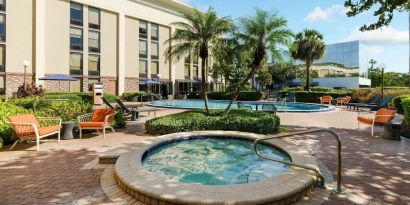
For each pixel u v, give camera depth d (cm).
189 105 2714
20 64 2488
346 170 598
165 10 3806
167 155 773
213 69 3662
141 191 429
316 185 502
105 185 505
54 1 2709
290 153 659
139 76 3544
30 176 557
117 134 1031
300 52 3141
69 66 2848
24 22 2506
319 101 2831
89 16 3016
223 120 1048
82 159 683
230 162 711
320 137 959
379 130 1119
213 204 385
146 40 3619
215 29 1396
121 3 3272
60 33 2761
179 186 441
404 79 6988
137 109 1536
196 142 897
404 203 435
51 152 749
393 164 643
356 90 2775
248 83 4981
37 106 1066
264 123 1038
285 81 5109
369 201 441
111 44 3234
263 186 439
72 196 459
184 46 1458
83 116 1024
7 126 824
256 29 1294
